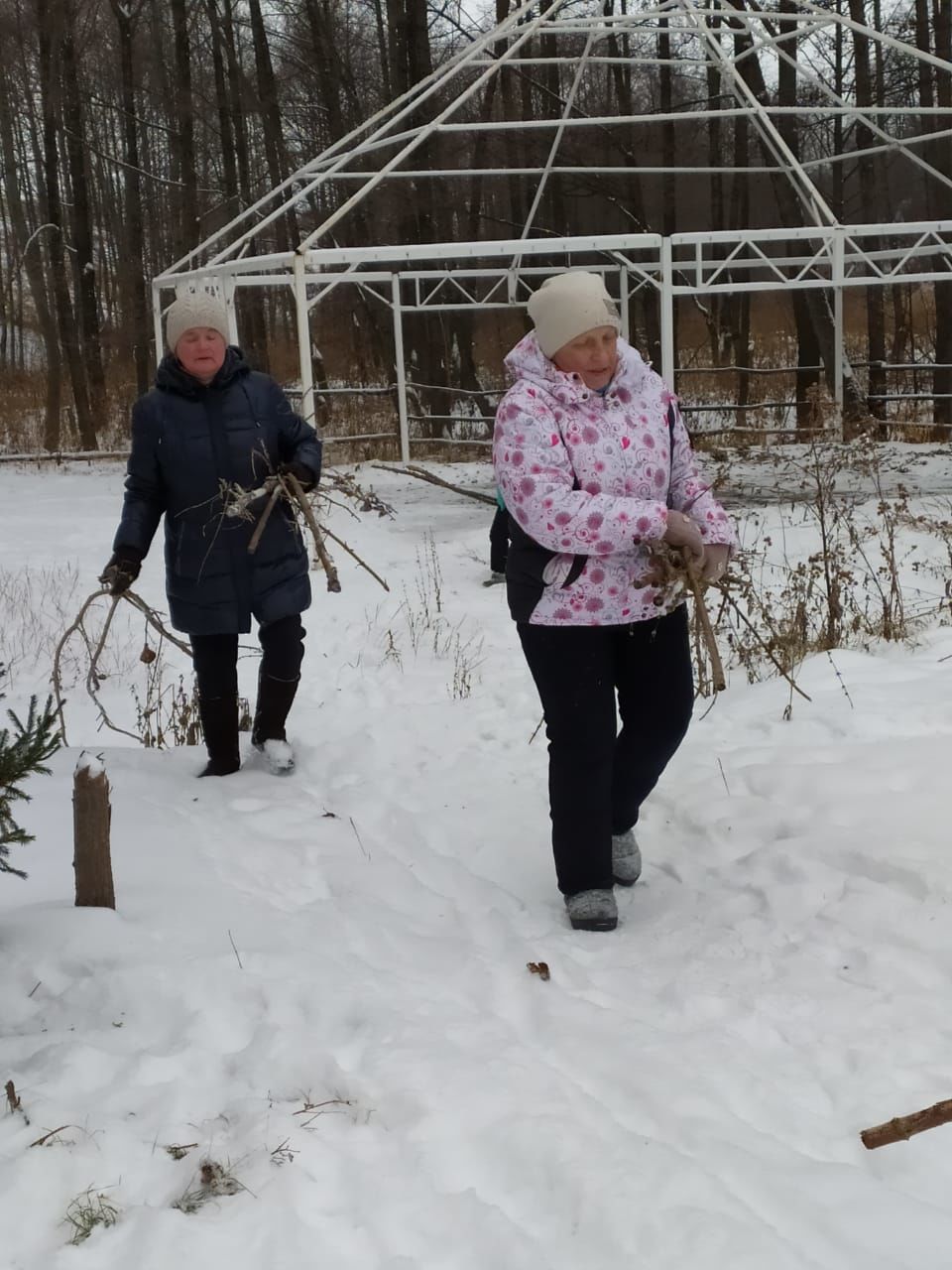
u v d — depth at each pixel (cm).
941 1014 323
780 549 1057
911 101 2519
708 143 2786
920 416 2217
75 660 829
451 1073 297
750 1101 290
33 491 1792
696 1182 250
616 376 389
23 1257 240
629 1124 281
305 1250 238
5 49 2794
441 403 2509
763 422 2248
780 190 2172
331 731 649
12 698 775
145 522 514
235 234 2781
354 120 2684
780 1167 260
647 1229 238
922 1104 283
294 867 452
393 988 352
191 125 2548
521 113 2667
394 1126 281
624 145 2408
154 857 442
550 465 373
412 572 1125
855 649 730
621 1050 313
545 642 389
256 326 2823
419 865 459
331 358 3588
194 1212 252
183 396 516
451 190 2581
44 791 510
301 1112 284
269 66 2614
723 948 375
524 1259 233
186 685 802
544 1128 270
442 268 2616
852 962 357
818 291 2036
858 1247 236
